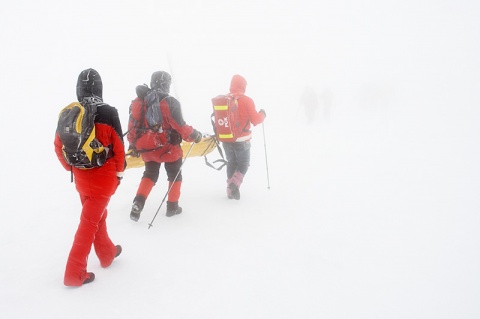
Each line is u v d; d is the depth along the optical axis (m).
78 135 2.66
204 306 2.74
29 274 3.13
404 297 2.94
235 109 4.62
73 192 5.55
